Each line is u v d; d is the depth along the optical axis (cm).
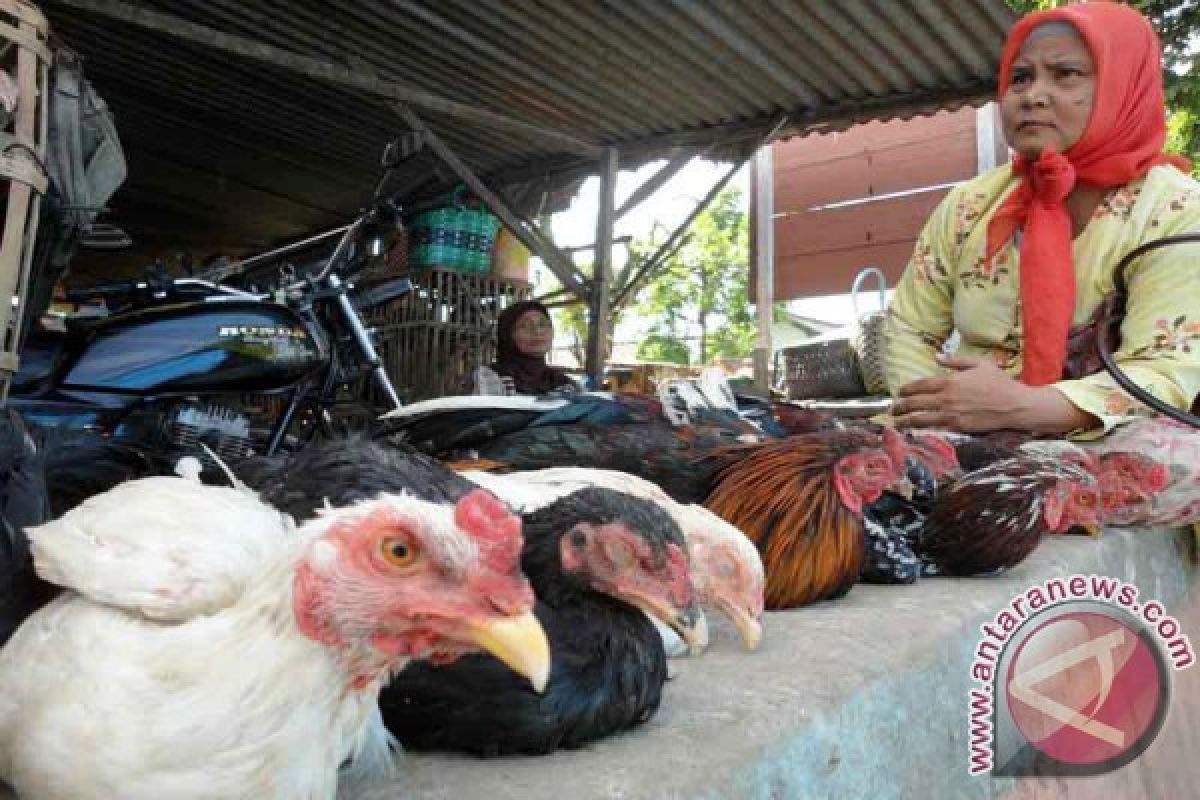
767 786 118
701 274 2272
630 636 125
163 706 83
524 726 115
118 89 543
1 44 164
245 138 608
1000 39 468
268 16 459
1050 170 304
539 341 540
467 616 86
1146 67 310
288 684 84
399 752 118
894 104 533
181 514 102
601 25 461
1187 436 278
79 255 786
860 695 141
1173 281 288
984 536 228
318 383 349
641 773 111
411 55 496
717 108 553
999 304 330
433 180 617
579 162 618
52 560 95
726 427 273
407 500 92
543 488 178
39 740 85
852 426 273
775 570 195
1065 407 284
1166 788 245
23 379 283
